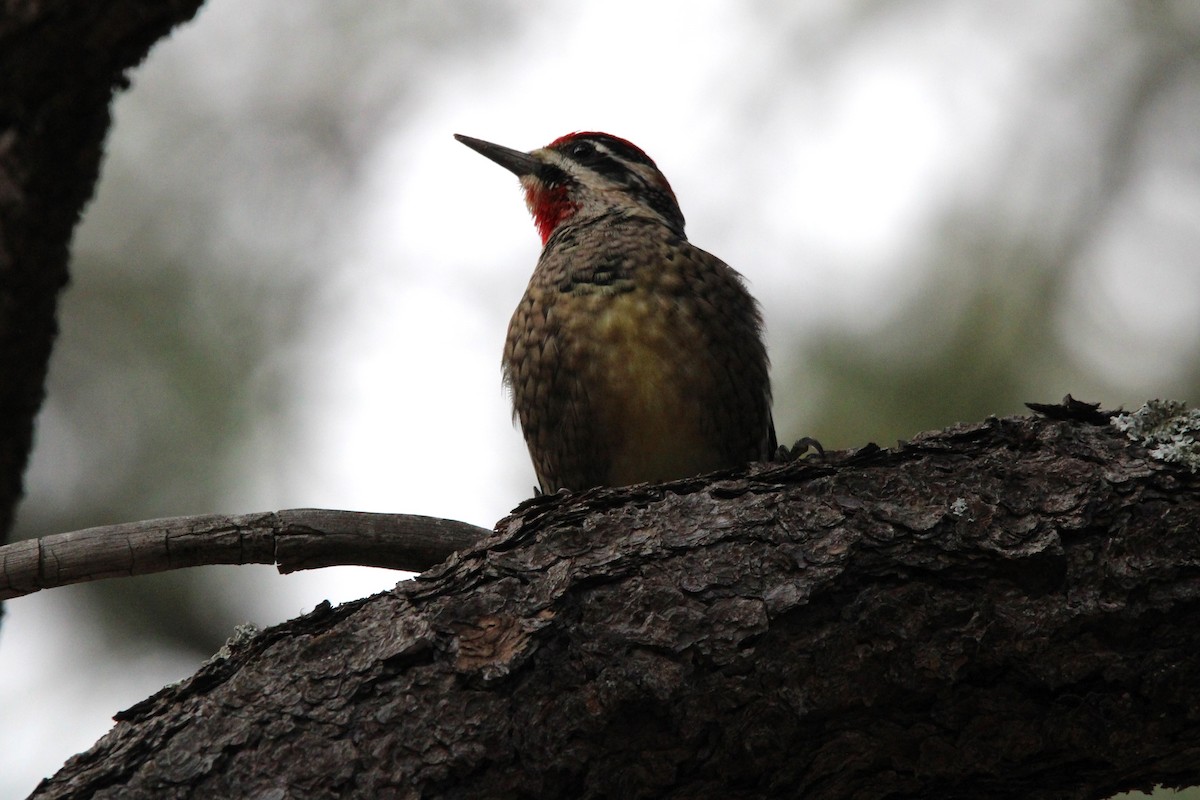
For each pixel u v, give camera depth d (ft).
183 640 41.60
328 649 22.21
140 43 30.86
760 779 21.94
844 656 21.49
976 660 21.34
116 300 43.16
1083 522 21.61
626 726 21.49
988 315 38.24
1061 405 23.12
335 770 21.17
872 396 37.96
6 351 32.68
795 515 22.44
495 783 21.31
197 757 21.33
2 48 30.14
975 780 22.27
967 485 22.26
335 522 24.44
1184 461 21.89
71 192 31.86
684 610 21.76
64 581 23.36
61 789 21.25
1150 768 21.97
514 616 21.98
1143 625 21.18
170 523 23.82
